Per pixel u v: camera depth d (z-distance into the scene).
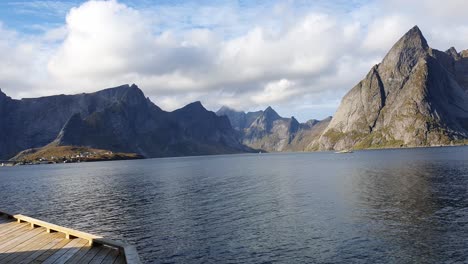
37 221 24.72
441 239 34.81
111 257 17.66
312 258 31.28
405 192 63.06
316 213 48.41
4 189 101.62
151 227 44.16
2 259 17.80
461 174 89.62
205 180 108.38
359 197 60.00
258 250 33.78
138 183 106.12
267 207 54.69
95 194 80.56
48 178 147.88
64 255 18.12
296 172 129.12
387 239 35.50
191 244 36.31
